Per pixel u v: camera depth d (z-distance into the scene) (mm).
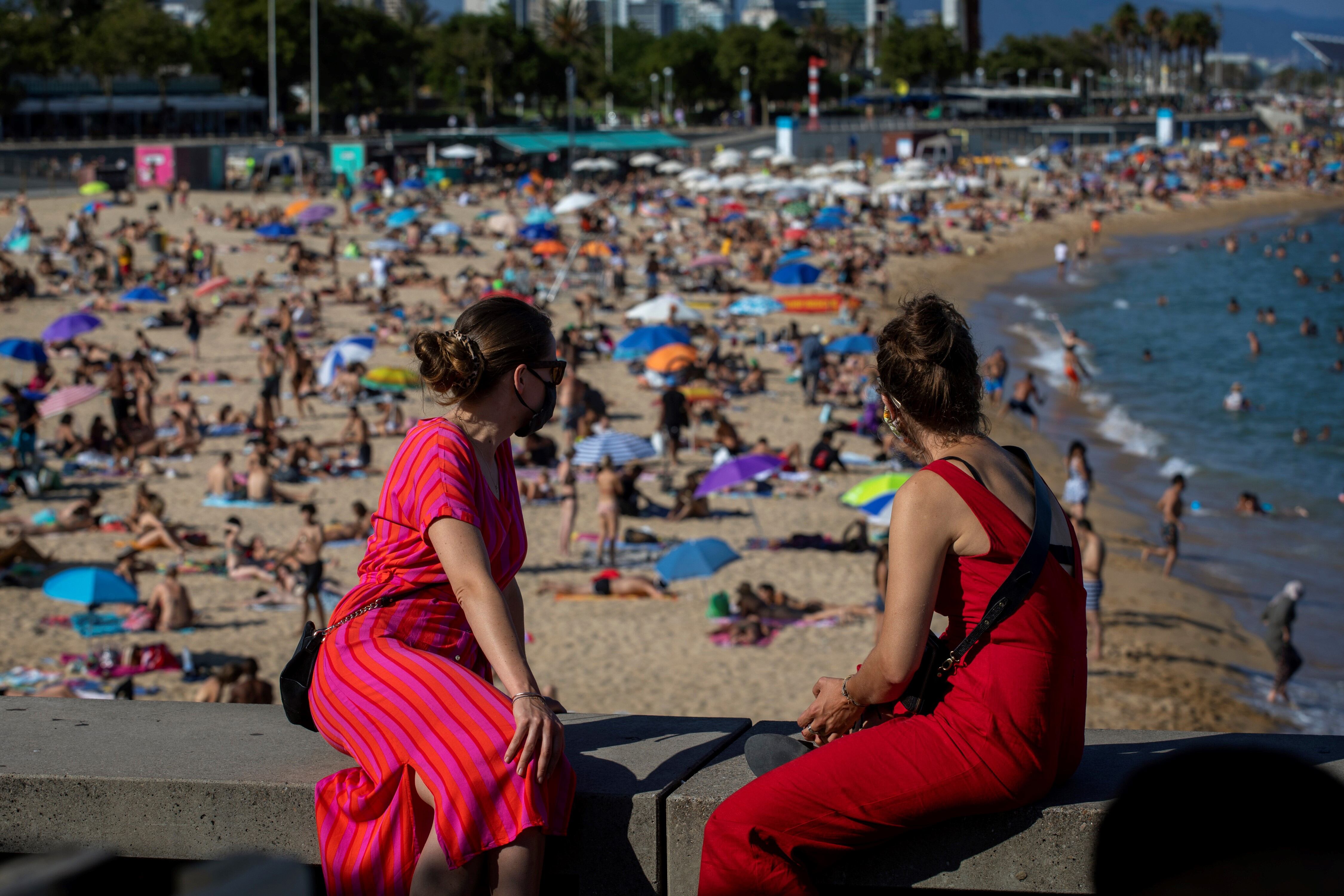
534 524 20031
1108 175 104750
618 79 129875
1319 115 176000
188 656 13531
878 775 2148
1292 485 25344
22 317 35594
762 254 49312
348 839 2271
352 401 28641
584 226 54594
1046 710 2137
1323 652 15711
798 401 30281
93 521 19266
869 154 91375
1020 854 2201
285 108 102438
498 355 2471
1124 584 18266
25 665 13672
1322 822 1128
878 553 14844
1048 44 177625
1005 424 30859
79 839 2477
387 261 41656
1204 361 41281
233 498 21094
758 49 123125
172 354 32312
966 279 60188
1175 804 1184
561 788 2266
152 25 86312
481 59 109438
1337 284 61281
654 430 26672
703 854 2232
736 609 16172
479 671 2533
